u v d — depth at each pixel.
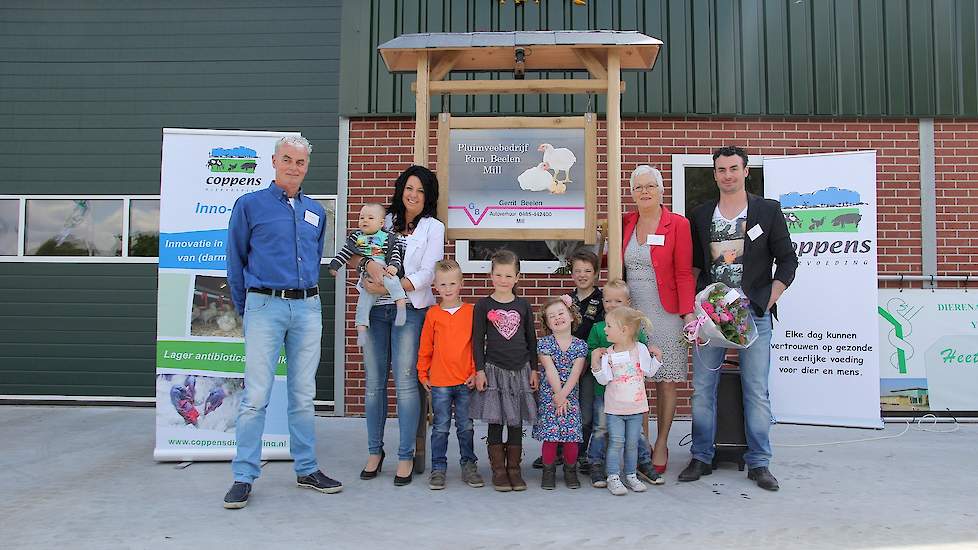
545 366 4.04
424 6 6.51
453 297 4.16
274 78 6.62
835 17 6.51
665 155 6.45
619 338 3.99
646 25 6.46
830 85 6.48
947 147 6.51
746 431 4.26
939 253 6.45
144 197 6.64
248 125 6.61
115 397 6.59
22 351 6.61
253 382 3.82
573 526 3.40
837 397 5.91
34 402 6.59
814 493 3.98
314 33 6.63
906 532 3.32
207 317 4.76
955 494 3.96
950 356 6.19
